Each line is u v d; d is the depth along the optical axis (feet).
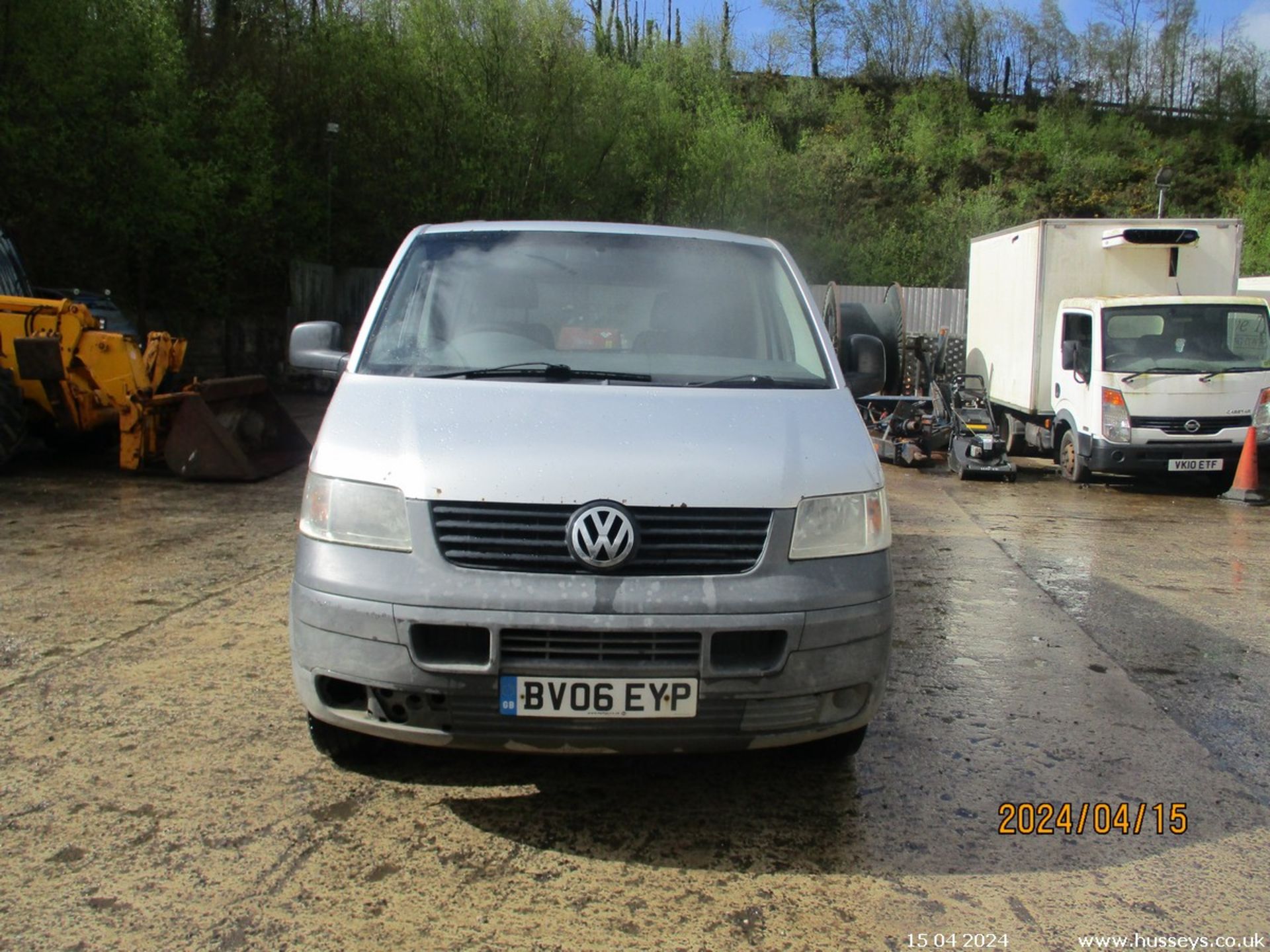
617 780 11.29
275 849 9.57
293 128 71.72
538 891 9.02
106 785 10.74
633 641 9.09
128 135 51.21
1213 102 216.13
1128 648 17.12
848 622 9.57
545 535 9.29
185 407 30.01
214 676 14.02
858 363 13.84
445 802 10.63
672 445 9.91
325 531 9.75
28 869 9.09
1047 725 13.47
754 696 9.28
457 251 13.47
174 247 58.23
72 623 16.30
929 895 9.19
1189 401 34.94
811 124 174.70
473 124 72.13
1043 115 199.72
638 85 87.15
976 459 37.81
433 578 9.17
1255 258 122.31
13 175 48.42
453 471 9.48
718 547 9.38
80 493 28.14
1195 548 26.20
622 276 13.23
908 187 144.66
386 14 73.41
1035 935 8.62
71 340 30.09
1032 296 40.68
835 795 11.14
